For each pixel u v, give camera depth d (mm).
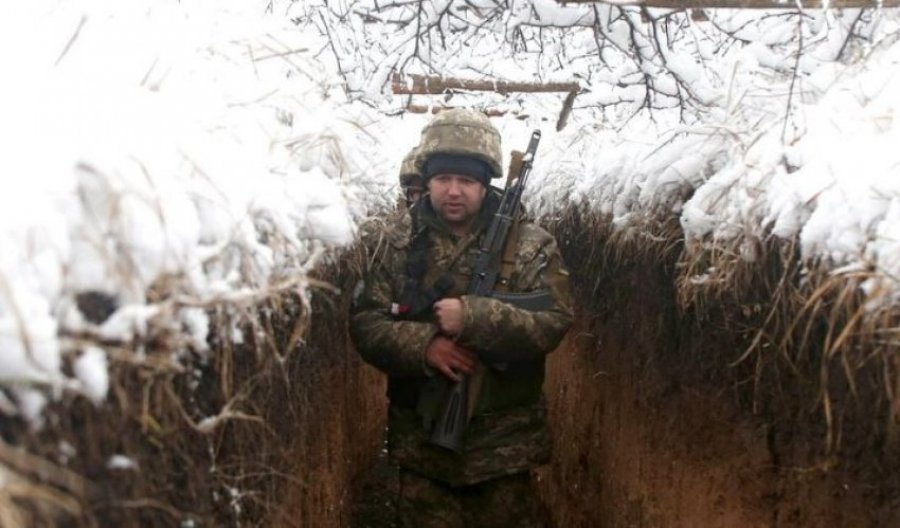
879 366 1728
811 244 1990
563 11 3574
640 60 3713
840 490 1942
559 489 5254
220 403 1688
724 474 2635
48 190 1188
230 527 1740
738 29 3490
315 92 3221
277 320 2129
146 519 1332
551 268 3408
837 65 2916
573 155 5531
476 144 3311
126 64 2035
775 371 2270
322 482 3361
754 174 2439
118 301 1251
